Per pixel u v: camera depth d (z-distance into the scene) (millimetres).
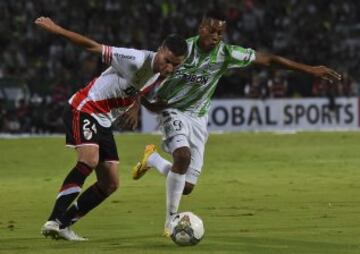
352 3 103500
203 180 42969
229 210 31062
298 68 25875
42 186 41750
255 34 96125
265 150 59844
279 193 36844
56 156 57438
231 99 82312
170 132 25406
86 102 23781
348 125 83875
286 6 100938
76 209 24109
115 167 24422
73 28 94438
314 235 24422
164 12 97750
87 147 23609
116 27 94625
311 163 51594
